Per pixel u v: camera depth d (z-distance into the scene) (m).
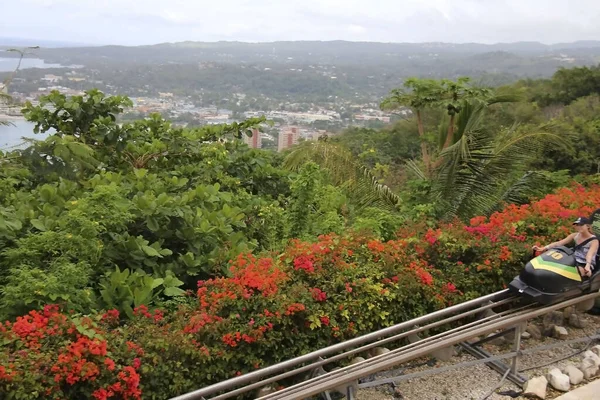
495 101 9.77
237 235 5.62
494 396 4.37
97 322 3.84
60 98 7.91
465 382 4.54
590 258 5.20
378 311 4.67
